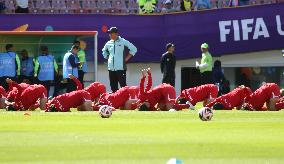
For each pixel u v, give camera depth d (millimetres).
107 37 71250
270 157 21719
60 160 20797
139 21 71875
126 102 49969
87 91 50375
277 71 74812
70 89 62719
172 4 76750
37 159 21031
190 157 21578
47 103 48344
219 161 20719
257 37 73938
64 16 70562
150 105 48969
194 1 75625
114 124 35062
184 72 73938
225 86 69875
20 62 66688
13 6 76062
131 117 40938
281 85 75062
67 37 69062
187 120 38031
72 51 62219
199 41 73125
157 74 73312
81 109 48156
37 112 46719
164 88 48906
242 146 24578
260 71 74812
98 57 71562
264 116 42000
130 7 78062
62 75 67562
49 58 65812
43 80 65812
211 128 32562
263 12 73938
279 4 74000
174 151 23047
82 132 30391
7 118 40125
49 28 70312
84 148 23953
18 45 68750
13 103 50094
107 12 77688
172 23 72500
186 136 28359
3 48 68688
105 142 25969
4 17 69812
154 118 39938
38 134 29391
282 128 32562
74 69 62375
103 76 72125
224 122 36469
